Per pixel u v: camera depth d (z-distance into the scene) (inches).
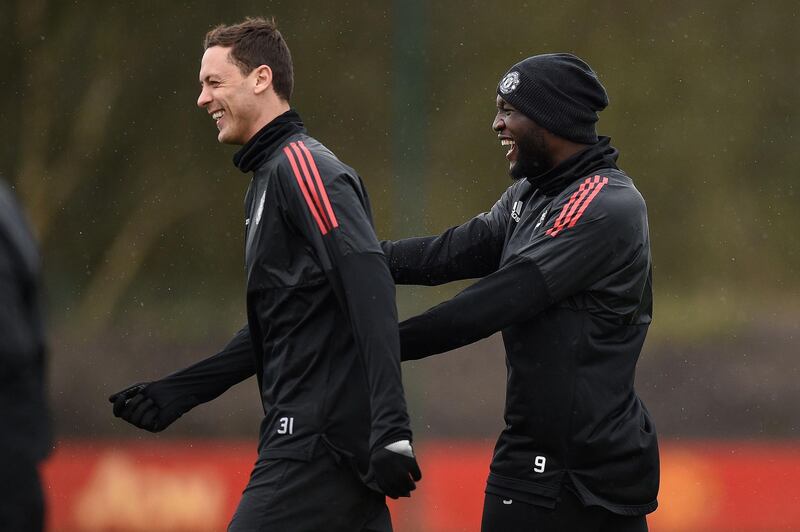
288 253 507.2
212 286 2753.4
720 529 1379.2
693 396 2229.3
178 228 2827.3
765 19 2925.7
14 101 2618.1
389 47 2805.1
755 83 2925.7
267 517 497.4
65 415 2121.1
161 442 1993.1
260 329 526.9
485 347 2242.9
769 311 2628.0
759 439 2112.5
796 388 2240.4
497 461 561.3
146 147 2792.8
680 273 2815.0
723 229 2861.7
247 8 2792.8
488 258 619.5
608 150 581.0
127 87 2755.9
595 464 546.0
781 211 2891.2
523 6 2827.3
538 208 572.4
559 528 543.8
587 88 565.0
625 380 557.0
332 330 502.3
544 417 544.7
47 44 2637.8
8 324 403.5
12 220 419.5
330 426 498.6
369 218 510.6
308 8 2805.1
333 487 499.5
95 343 2397.9
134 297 2682.1
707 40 2910.9
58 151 2674.7
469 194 2778.1
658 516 1390.3
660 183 2898.6
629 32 2878.9
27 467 406.6
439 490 1423.5
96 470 1387.8
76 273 2706.7
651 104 2893.7
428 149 2805.1
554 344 545.6
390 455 469.1
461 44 2815.0
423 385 2119.8
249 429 2041.1
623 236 550.0
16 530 404.2
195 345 2453.2
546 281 538.3
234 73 529.3
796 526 1371.8
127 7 2726.4
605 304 552.4
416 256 625.6
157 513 1374.3
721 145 2901.1
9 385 407.5
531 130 565.6
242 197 2827.3
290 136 524.1
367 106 2797.7
